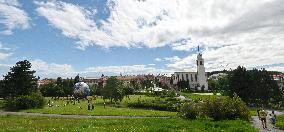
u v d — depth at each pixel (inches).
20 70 3604.8
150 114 2335.1
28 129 1262.3
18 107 2974.9
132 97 4877.0
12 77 3587.6
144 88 7042.3
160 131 1061.1
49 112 2568.9
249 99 4037.9
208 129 1128.2
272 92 4340.6
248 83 3917.3
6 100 3221.0
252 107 3846.0
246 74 3946.9
